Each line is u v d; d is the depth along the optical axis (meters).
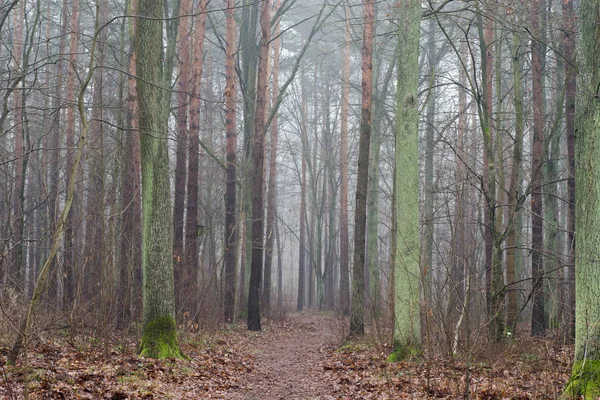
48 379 8.37
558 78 18.86
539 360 10.30
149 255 11.51
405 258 12.52
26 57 15.73
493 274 13.05
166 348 11.42
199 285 20.47
